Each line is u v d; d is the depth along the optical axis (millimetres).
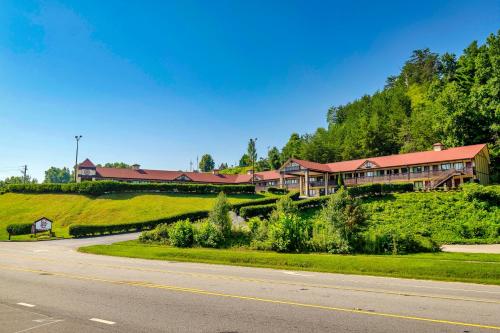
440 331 8438
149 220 49500
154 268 20516
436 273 17125
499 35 69625
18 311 10781
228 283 15242
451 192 43406
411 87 138250
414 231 34562
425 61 143875
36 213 62688
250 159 158500
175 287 14336
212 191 75125
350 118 138250
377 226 37219
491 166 65438
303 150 110250
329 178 76625
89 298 12453
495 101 58781
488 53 69250
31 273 18656
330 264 20141
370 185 48125
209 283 15258
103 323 9414
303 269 19812
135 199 67500
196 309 10711
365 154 94750
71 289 14148
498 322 9156
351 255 24047
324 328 8703
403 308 10641
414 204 42062
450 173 57312
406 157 67188
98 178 88750
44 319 9859
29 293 13461
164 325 9141
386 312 10180
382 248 25078
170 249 29219
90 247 32625
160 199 67938
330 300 11789
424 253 24219
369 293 12953
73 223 56750
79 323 9445
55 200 68812
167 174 98500
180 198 69250
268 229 30219
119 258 26375
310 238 27594
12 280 16500
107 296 12750
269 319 9539
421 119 88688
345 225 26359
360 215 26641
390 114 112375
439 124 69938
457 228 33625
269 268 20641
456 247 28875
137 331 8703
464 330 8508
